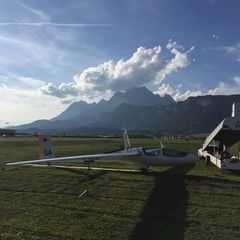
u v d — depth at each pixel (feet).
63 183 70.33
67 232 42.63
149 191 63.16
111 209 51.96
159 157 83.76
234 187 66.13
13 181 72.69
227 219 46.98
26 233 42.34
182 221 46.34
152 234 41.98
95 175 78.69
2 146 182.29
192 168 91.66
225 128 87.40
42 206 53.88
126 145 95.91
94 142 250.78
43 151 94.94
